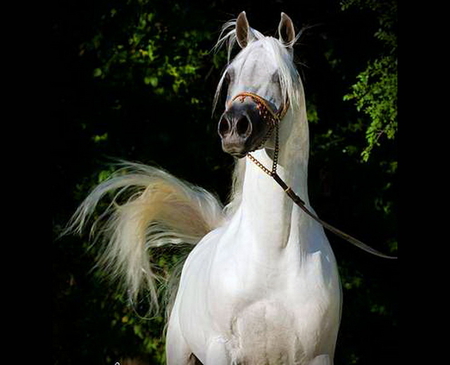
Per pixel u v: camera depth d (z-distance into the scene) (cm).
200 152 2070
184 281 1116
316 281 962
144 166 1241
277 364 979
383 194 2095
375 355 2117
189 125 2086
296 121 962
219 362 982
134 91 2066
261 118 920
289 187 961
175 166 2073
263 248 960
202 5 2102
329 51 2073
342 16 2066
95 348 2048
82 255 2023
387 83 1750
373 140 1738
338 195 2130
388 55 1917
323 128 2125
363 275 2116
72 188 2058
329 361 979
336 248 2128
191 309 1055
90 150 2066
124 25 2048
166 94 2066
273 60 945
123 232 1244
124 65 2050
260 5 2089
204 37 2052
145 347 2039
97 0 2055
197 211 1238
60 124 2064
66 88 2077
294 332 961
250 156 958
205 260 1052
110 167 2025
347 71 2089
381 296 2097
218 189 2100
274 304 959
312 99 2081
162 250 1363
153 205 1234
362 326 2097
